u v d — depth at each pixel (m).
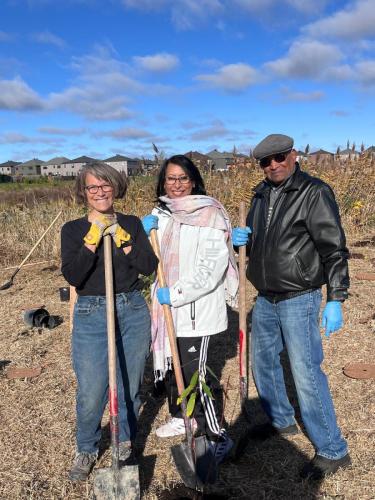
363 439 3.34
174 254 3.00
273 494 2.86
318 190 2.73
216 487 2.94
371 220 10.26
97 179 2.64
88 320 2.78
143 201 9.00
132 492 2.58
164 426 3.52
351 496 2.80
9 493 2.96
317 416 2.90
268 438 3.40
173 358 2.89
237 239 3.09
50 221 10.59
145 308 2.94
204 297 3.01
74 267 2.63
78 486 3.01
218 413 3.80
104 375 2.84
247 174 9.97
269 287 2.93
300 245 2.80
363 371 4.30
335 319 2.69
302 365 2.87
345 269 2.72
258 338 3.21
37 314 5.95
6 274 8.51
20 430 3.66
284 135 2.78
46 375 4.57
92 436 3.01
